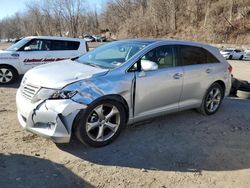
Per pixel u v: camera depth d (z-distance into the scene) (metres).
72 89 4.55
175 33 71.75
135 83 5.17
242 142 5.45
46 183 3.91
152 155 4.78
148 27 78.38
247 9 60.84
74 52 11.37
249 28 58.59
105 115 4.93
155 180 4.10
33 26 99.12
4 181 3.90
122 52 5.59
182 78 5.92
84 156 4.63
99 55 5.84
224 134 5.78
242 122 6.53
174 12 73.56
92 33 103.12
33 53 10.71
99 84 4.78
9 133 5.34
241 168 4.54
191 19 70.38
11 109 6.88
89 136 4.75
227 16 62.53
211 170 4.44
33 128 4.64
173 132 5.72
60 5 87.31
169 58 5.82
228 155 4.92
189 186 4.01
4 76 10.45
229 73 7.09
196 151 5.00
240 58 39.31
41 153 4.66
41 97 4.58
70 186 3.88
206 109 6.70
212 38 60.91
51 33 90.88
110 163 4.47
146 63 5.26
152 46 5.59
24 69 10.63
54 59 11.02
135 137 5.40
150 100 5.46
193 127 6.04
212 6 66.25
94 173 4.19
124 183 4.00
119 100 4.99
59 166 4.32
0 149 4.72
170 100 5.83
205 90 6.51
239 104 8.11
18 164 4.31
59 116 4.45
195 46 6.39
